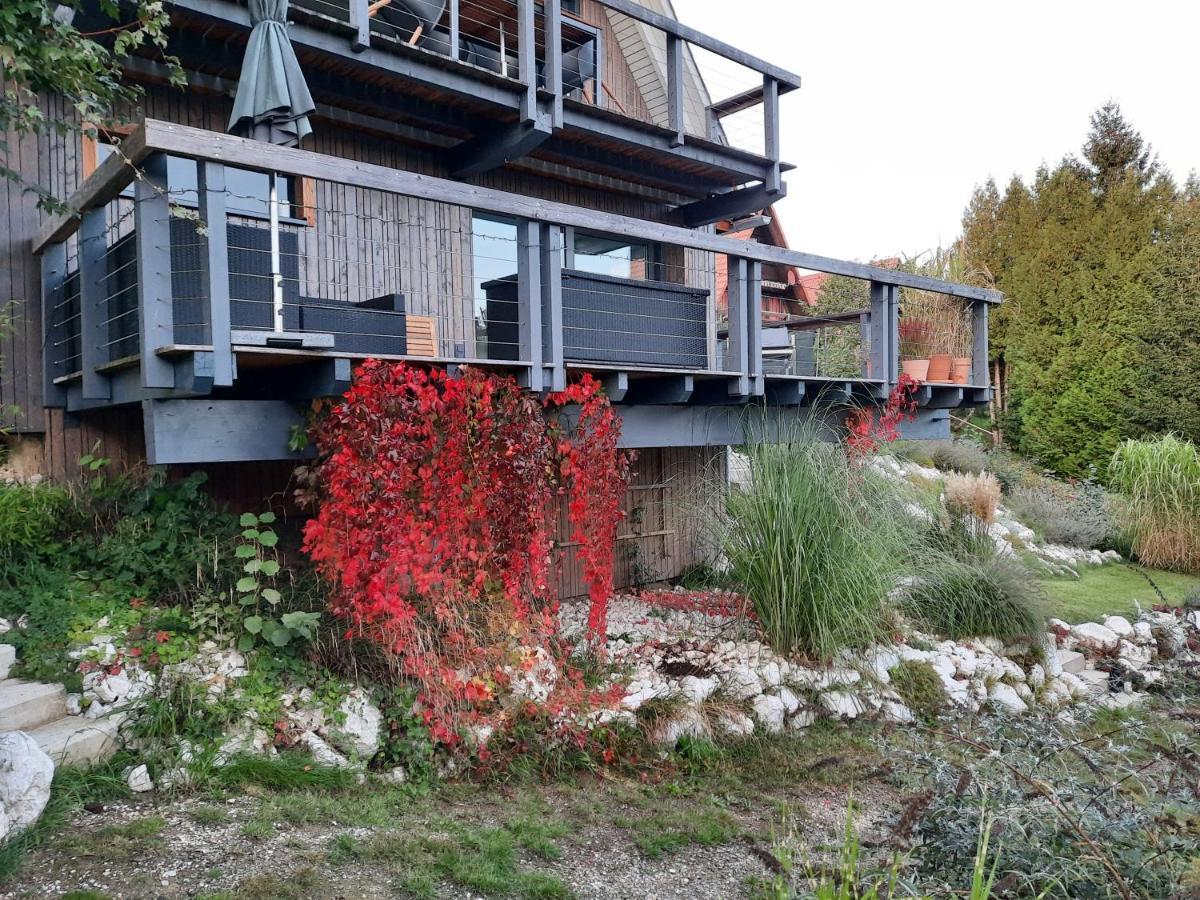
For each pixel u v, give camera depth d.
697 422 6.90
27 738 3.06
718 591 6.82
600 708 4.74
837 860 3.53
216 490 5.69
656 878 3.37
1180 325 15.38
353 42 6.10
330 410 4.45
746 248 6.28
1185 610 8.63
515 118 7.23
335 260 6.64
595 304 6.59
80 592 4.27
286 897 2.67
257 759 3.54
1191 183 17.55
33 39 3.58
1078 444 16.72
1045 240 17.50
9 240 5.25
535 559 5.17
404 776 3.96
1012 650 7.04
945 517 8.24
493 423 4.92
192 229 4.56
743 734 5.02
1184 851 2.65
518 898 2.98
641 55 10.36
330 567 4.46
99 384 4.61
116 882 2.62
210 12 5.45
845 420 7.77
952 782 2.99
